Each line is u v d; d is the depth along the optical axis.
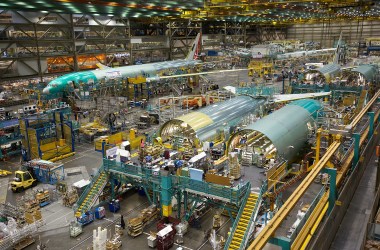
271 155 38.88
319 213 27.47
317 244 24.19
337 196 31.27
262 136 46.75
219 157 39.62
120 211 35.25
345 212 34.38
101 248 27.62
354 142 38.59
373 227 24.17
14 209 33.59
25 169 43.69
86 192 35.59
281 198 33.06
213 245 28.20
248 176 34.03
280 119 41.38
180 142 46.06
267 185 31.42
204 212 34.41
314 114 48.81
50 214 34.97
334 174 28.86
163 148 43.03
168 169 32.66
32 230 30.00
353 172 36.69
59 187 39.34
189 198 31.69
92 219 33.22
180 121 47.44
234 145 42.12
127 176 35.06
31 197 36.44
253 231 27.59
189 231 31.27
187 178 30.56
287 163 38.34
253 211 27.91
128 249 28.84
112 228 32.16
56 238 30.73
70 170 45.91
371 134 46.66
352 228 31.81
